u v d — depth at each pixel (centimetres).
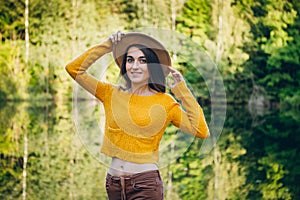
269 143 1239
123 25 2391
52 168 939
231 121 1717
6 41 2478
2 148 1164
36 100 2464
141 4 2369
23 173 902
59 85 2464
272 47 2306
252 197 763
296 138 1330
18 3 2491
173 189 788
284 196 772
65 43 2458
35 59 2469
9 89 2456
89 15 2430
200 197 752
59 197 751
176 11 2338
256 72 2333
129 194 489
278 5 2339
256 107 2309
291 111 2169
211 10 2334
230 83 2319
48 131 1434
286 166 969
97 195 761
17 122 1638
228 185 822
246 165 970
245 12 2336
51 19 2462
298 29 2341
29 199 741
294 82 2331
